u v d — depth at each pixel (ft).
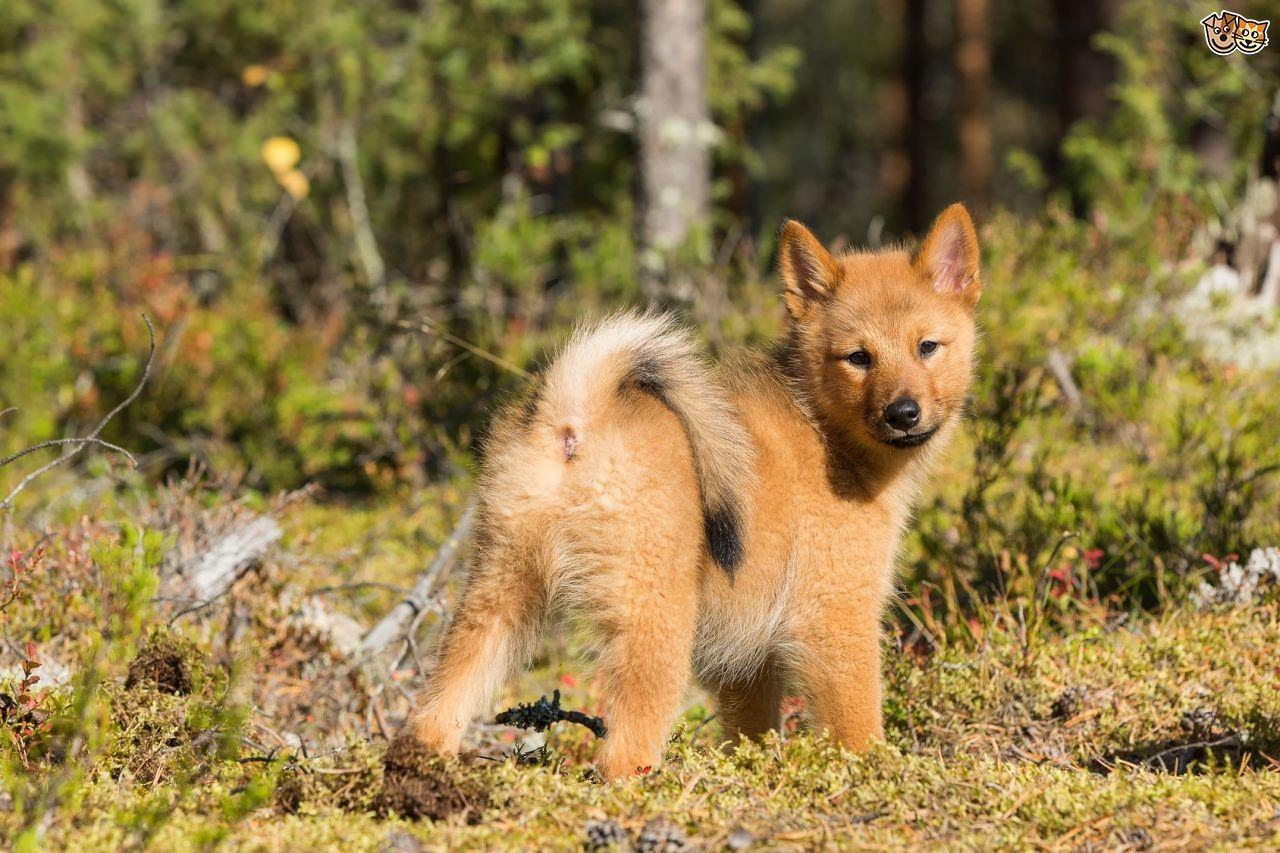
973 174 148.66
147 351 56.29
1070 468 44.65
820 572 28.12
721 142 72.28
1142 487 43.06
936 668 30.04
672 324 27.91
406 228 79.51
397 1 92.53
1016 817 22.53
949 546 37.11
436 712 24.89
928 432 29.25
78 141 79.61
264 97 83.61
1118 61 105.19
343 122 78.59
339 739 29.68
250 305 64.03
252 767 24.18
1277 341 54.29
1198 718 27.27
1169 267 57.21
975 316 32.14
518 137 77.20
